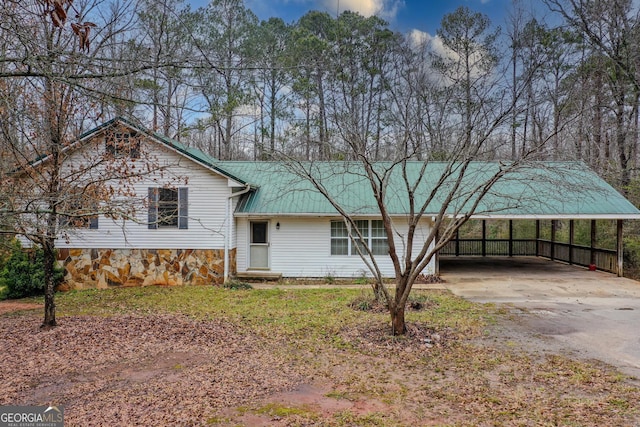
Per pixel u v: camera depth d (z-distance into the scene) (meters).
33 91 6.23
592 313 9.78
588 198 13.84
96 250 14.20
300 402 5.14
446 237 7.61
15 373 6.13
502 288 13.02
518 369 6.23
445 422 4.62
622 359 6.67
